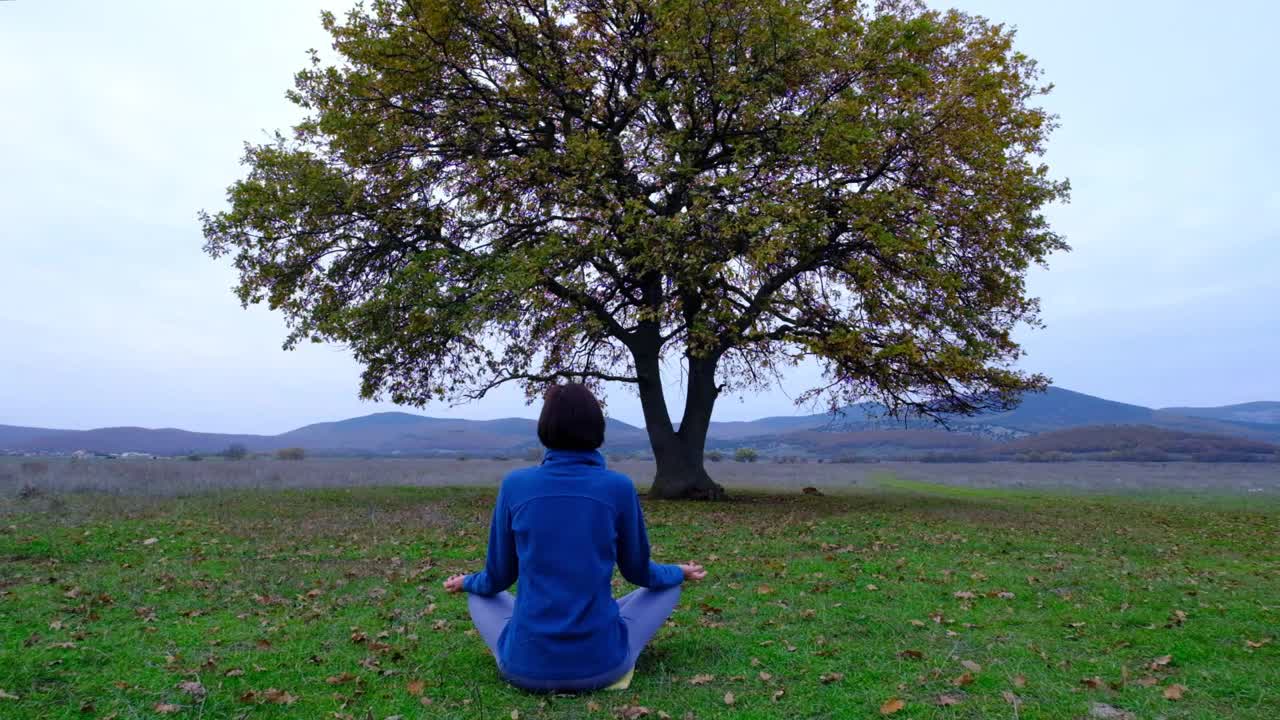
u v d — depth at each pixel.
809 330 15.46
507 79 16.52
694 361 17.34
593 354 19.05
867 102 14.77
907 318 14.84
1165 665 4.18
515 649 3.48
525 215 16.06
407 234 15.53
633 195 15.30
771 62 14.73
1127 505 16.38
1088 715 3.38
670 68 15.03
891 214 14.27
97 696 3.58
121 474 19.23
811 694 3.63
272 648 4.46
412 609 5.46
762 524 11.22
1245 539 10.38
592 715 3.26
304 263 15.38
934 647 4.50
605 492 3.46
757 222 13.11
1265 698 3.62
